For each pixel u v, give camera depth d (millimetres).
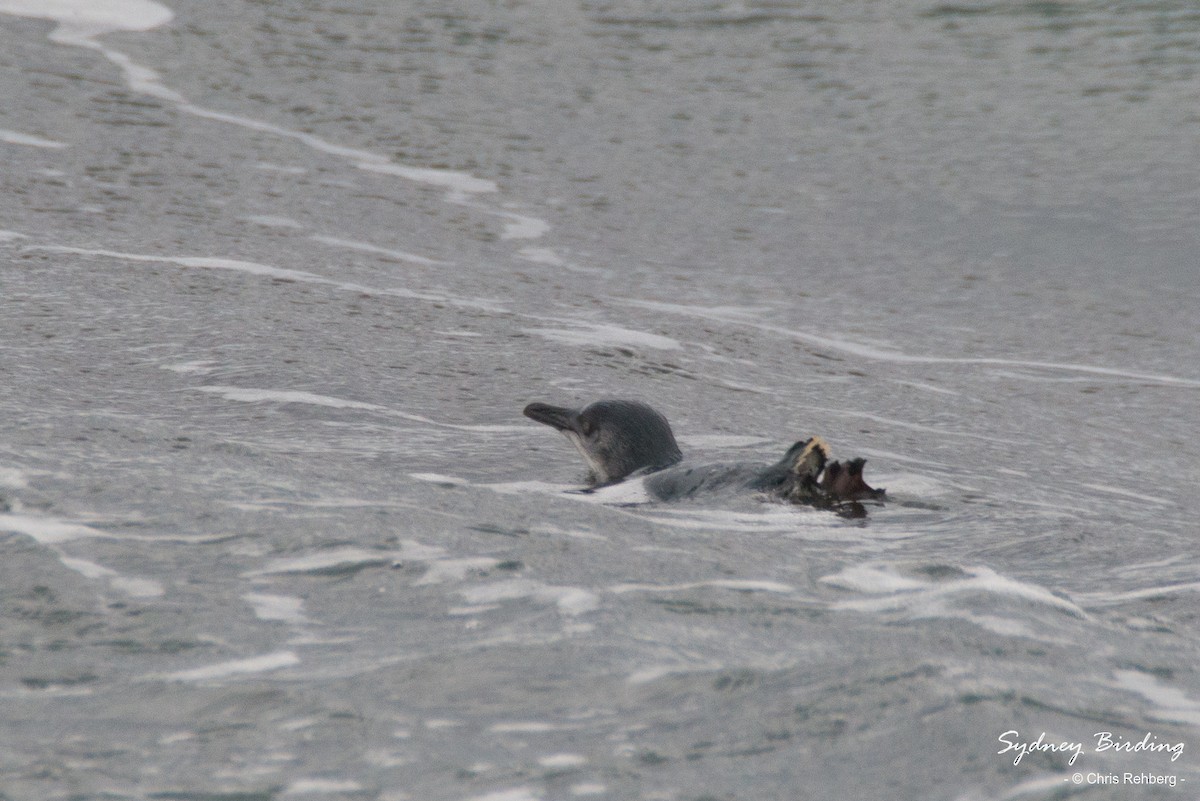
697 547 13164
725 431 22750
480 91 48562
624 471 20016
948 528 16219
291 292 28906
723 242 37438
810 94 49281
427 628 10289
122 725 8578
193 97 45531
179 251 31484
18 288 27031
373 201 38094
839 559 13438
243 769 8039
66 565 11180
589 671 9477
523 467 19859
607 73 51031
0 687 9078
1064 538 15820
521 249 35594
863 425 23812
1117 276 35438
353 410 21688
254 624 10242
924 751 8391
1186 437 24828
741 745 8414
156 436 16391
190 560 11508
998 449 22875
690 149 44438
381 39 53469
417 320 27859
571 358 26281
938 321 32219
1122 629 11195
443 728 8594
